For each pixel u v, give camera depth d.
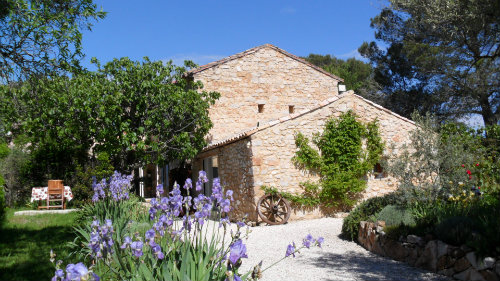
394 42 25.23
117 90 14.10
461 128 13.66
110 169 15.16
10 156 17.94
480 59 19.28
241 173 13.13
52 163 17.97
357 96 13.59
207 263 3.99
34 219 12.22
